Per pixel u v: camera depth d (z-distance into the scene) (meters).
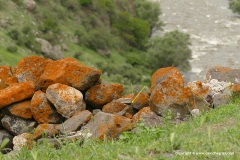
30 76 24.73
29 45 175.75
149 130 18.98
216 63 173.38
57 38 192.50
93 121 20.41
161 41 193.75
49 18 195.88
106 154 15.82
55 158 16.62
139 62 199.88
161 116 22.38
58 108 22.95
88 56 192.12
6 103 23.28
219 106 22.94
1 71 25.23
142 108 23.52
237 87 23.92
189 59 180.62
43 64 24.98
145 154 15.59
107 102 24.25
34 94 23.53
